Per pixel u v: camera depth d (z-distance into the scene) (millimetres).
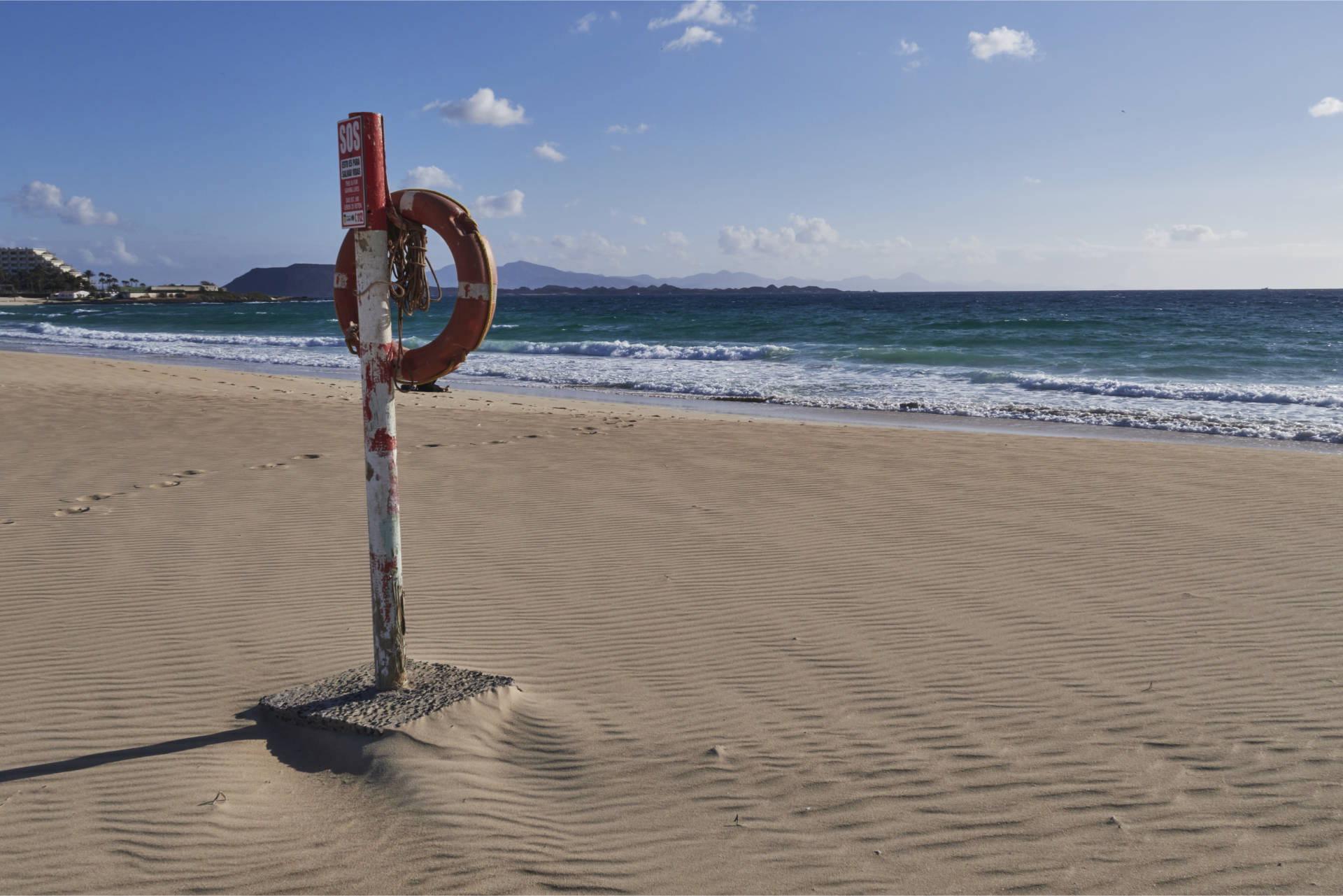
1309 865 3006
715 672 4691
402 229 4078
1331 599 5664
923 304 111938
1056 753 3820
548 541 7117
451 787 3533
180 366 25609
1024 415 17047
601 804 3473
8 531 7297
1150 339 34781
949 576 6223
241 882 2996
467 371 26000
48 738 3979
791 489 8945
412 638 5141
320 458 10328
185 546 6906
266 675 4629
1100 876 2982
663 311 83625
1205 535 7156
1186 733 3971
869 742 3939
